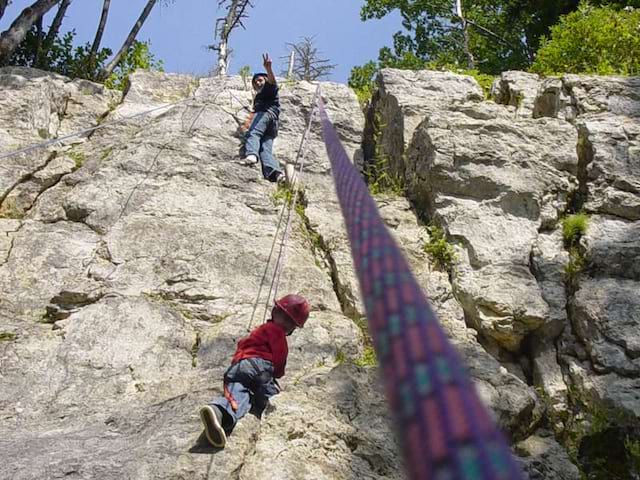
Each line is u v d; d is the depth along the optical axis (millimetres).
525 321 7141
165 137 9344
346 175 1398
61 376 6062
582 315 7074
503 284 7422
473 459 617
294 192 8969
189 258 7570
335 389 5766
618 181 8305
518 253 7766
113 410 5676
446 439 629
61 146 9555
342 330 6855
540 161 8508
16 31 11672
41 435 5254
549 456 5797
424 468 624
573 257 7738
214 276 7410
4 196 8438
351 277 7684
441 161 8422
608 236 7785
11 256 7492
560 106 9422
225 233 7977
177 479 4480
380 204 8695
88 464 4586
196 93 10641
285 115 10336
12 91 9734
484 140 8602
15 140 9148
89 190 8375
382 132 10117
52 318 6891
